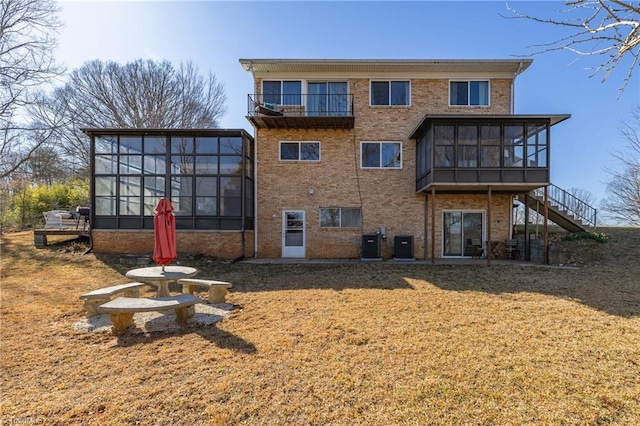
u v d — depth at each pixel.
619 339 4.36
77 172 23.44
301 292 7.33
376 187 13.30
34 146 20.23
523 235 14.16
